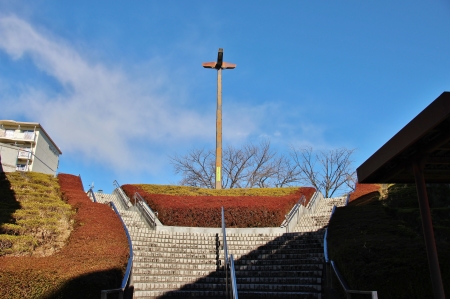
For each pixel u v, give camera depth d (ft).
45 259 27.89
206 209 50.49
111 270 27.58
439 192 42.75
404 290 24.00
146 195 59.98
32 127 149.59
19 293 23.06
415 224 39.40
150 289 31.42
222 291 30.99
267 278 32.91
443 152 22.81
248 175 129.90
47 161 157.07
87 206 47.37
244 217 50.42
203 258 38.52
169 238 43.96
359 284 25.29
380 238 32.09
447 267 24.67
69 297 23.91
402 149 20.18
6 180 56.70
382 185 64.08
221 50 88.58
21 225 38.09
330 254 32.55
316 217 53.26
